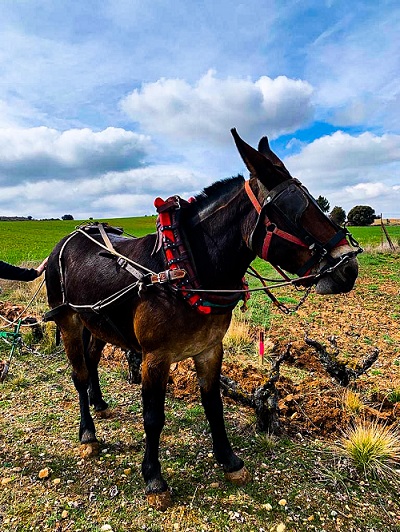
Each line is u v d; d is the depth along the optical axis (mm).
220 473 3486
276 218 2521
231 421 4352
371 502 3154
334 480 3365
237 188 2855
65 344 4098
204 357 3355
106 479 3439
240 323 7910
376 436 3717
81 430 3893
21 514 3053
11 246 33312
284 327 8227
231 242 2814
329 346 6938
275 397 3984
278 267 2715
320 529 2877
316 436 4047
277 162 2756
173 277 2727
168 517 3002
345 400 4531
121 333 3373
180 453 3797
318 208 2494
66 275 3896
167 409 4641
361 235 33125
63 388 5277
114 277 3256
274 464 3600
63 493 3275
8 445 3936
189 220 3002
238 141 2465
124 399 4949
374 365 6156
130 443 3971
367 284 12719
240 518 2977
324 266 2445
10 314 8297
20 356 6426
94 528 2910
